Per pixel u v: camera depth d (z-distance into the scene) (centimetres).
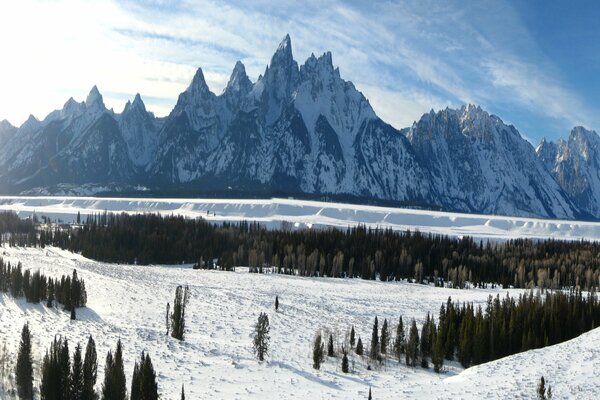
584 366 5456
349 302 12594
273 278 16362
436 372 7975
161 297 11675
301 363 7575
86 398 5412
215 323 9631
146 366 5291
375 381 6912
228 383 6338
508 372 5719
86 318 9400
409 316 11238
